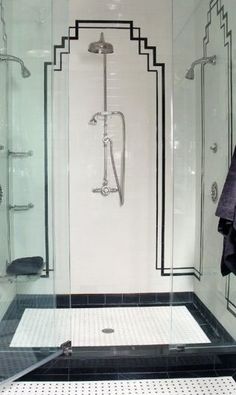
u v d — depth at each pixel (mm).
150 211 2584
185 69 2305
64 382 1728
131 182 2568
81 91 2523
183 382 1733
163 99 2549
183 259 2480
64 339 1906
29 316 1970
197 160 2352
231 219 1699
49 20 2158
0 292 1992
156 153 2568
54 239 2109
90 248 2566
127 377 1774
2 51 2023
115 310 2441
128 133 2553
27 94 2160
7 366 1742
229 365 1860
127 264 2588
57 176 2145
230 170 1760
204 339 1959
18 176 2135
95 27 2510
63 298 2088
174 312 2332
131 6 2514
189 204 2434
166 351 1862
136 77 2541
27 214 2117
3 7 2020
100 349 1869
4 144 2082
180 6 2279
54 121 2191
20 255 2094
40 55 2162
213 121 2137
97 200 2559
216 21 2082
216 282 2129
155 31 2531
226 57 1958
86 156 2545
